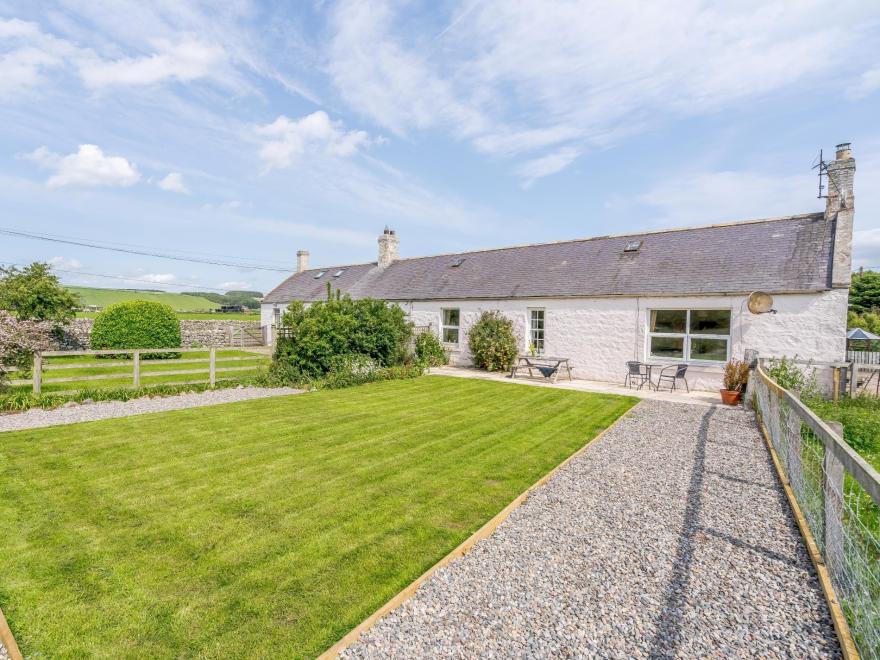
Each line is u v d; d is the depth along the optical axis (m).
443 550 3.36
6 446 6.06
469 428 7.16
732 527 3.71
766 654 2.24
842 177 10.86
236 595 2.81
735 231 12.53
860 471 2.26
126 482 4.77
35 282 16.25
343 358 12.14
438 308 17.05
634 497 4.36
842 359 9.51
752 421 7.72
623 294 12.31
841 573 2.71
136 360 9.94
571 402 9.42
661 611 2.59
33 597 2.79
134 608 2.69
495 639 2.36
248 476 4.95
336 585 2.91
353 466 5.29
